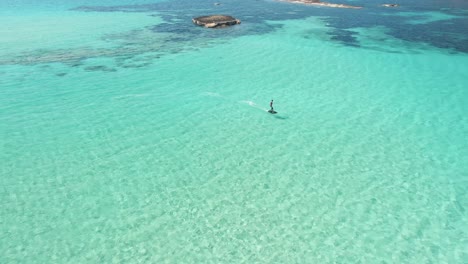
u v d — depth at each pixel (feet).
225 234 55.42
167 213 59.47
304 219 58.54
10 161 72.33
